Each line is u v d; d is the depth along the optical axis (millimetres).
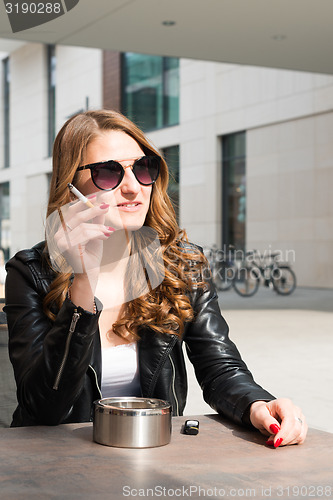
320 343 7191
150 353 1681
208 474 1066
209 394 1620
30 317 1627
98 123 1578
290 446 1258
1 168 31141
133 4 9078
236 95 18734
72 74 25406
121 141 1565
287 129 17484
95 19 9742
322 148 16625
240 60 12141
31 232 28953
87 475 1050
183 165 20328
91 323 1361
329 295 14797
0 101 31078
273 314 10414
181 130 20344
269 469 1100
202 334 1755
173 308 1688
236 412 1436
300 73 17031
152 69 21266
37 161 28297
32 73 28344
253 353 6461
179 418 1490
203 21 9844
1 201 31484
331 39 10742
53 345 1372
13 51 29641
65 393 1393
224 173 19391
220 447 1235
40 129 27891
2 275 3635
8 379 1895
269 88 17828
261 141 18172
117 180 1485
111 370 1659
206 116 19578
